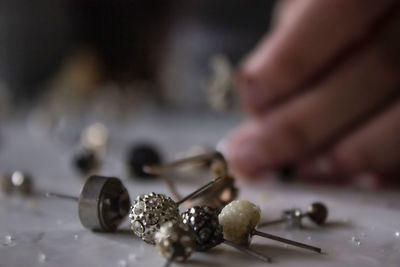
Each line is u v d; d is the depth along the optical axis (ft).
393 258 0.38
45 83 2.19
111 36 2.22
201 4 2.01
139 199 0.40
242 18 1.91
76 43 2.26
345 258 0.38
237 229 0.39
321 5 0.59
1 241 0.41
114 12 2.21
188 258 0.37
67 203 0.53
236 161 0.65
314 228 0.45
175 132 1.30
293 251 0.39
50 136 1.23
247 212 0.39
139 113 1.73
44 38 2.24
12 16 2.17
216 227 0.37
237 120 1.61
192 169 0.69
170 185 0.52
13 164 0.81
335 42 0.59
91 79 1.78
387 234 0.43
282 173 0.65
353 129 0.62
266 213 0.50
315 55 0.60
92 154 0.71
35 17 2.21
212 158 0.48
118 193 0.42
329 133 0.62
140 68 2.18
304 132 0.62
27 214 0.49
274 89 0.62
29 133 1.31
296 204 0.54
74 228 0.44
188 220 0.38
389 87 0.59
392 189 0.62
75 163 0.70
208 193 0.47
